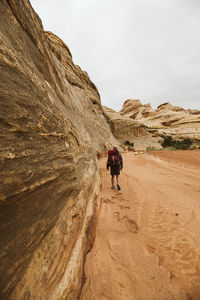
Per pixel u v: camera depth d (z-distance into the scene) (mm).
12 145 1071
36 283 1032
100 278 1620
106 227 2645
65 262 1455
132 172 7066
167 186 4809
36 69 2180
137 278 1611
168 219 2811
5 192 903
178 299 1369
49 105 2105
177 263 1794
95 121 15688
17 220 1015
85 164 3594
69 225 1826
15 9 1863
